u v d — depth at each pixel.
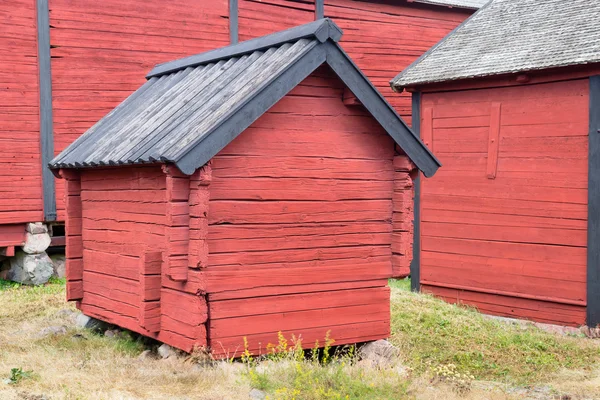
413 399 6.89
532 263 11.90
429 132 13.21
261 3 15.70
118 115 9.33
